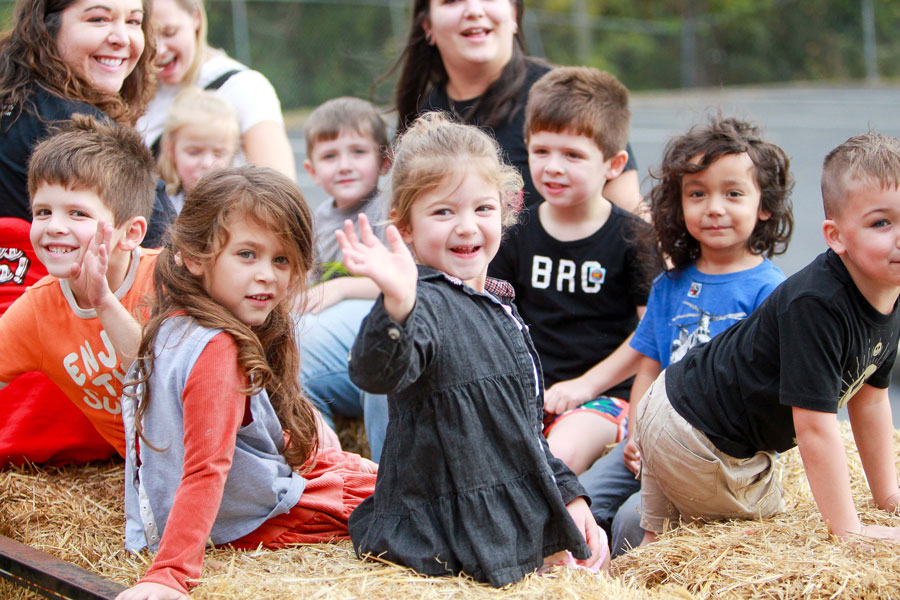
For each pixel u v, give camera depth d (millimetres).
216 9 22703
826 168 2990
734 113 4250
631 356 4191
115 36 3912
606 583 2699
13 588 3264
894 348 3197
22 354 3369
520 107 4887
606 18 36406
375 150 5156
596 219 4402
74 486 3580
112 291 3393
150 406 2953
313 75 23859
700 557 2961
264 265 2906
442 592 2615
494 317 2834
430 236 2795
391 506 2807
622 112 4348
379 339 2395
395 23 24469
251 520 3080
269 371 2939
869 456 3350
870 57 32500
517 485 2777
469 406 2717
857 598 2682
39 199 3225
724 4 35406
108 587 2686
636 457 3893
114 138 3393
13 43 3859
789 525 3143
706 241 3754
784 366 3008
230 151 4984
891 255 2809
